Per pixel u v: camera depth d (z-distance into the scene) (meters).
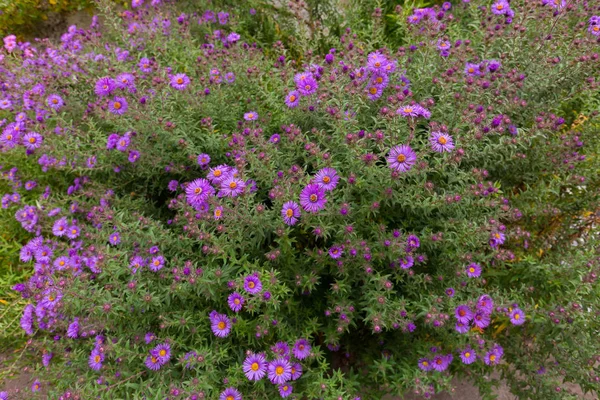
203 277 1.06
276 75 1.30
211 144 1.20
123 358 1.07
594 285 1.07
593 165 1.19
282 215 1.05
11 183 1.37
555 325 1.04
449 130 1.14
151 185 1.33
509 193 1.26
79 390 1.02
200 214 1.09
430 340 1.14
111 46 1.47
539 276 1.14
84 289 1.07
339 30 1.60
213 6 1.67
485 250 1.18
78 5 1.88
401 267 1.07
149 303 1.06
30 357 1.20
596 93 1.23
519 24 1.22
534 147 1.19
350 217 1.09
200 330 1.09
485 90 1.15
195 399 1.00
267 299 1.04
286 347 1.06
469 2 1.38
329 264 1.13
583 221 1.25
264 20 1.65
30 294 1.14
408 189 1.06
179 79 1.24
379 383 1.14
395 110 1.06
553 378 1.09
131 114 1.22
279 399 1.06
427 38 1.24
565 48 1.25
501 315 1.10
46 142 1.28
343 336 1.20
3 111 1.45
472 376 1.13
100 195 1.28
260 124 1.27
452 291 1.06
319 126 1.21
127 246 1.16
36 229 1.29
